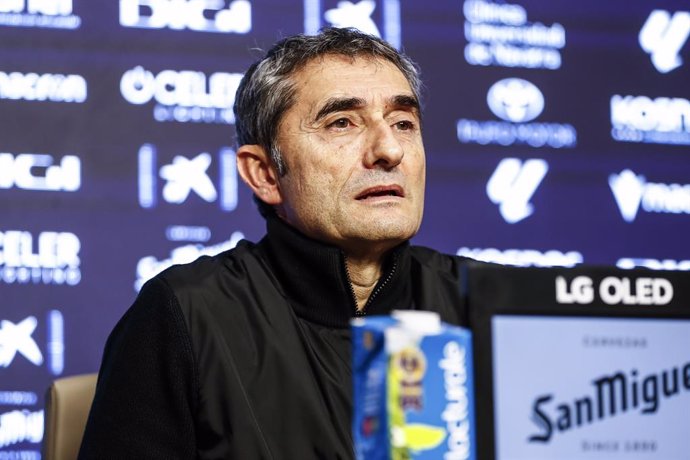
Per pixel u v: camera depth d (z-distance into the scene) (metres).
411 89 3.98
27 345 6.47
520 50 7.38
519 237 7.24
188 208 6.78
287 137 3.90
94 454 3.59
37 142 6.62
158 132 6.79
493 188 7.23
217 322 3.71
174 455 3.58
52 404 3.89
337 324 3.81
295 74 3.94
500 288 1.94
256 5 7.01
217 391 3.59
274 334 3.71
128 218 6.69
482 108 7.28
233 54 6.94
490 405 1.89
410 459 1.74
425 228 7.10
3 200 6.54
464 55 7.29
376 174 3.76
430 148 7.17
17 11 6.68
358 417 1.83
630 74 7.52
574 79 7.44
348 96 3.81
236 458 3.50
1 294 6.47
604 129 7.45
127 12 6.82
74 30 6.74
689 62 7.63
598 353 1.96
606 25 7.53
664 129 7.53
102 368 3.86
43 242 6.56
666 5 7.63
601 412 1.95
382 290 3.90
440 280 4.15
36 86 6.66
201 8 6.93
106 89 6.75
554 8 7.47
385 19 7.21
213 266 3.93
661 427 1.96
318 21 7.11
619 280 1.98
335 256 3.76
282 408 3.57
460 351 1.79
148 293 3.82
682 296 1.99
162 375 3.65
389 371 1.76
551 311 1.95
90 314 6.59
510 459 1.90
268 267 3.93
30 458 6.40
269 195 4.06
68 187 6.63
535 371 1.93
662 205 7.46
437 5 7.30
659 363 1.97
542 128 7.34
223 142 6.86
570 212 7.33
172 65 6.85
